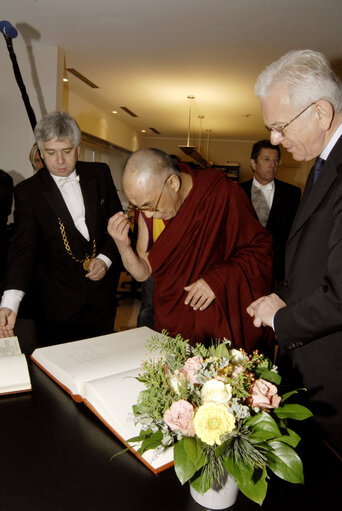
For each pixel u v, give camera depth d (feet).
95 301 5.78
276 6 9.07
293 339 3.05
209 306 4.33
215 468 1.84
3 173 7.84
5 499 1.94
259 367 2.32
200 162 21.84
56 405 2.76
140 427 2.33
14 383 2.90
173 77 15.02
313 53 2.91
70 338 4.00
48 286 5.66
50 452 2.28
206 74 14.40
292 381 3.48
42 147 5.08
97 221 5.75
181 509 1.94
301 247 3.33
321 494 2.11
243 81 14.87
